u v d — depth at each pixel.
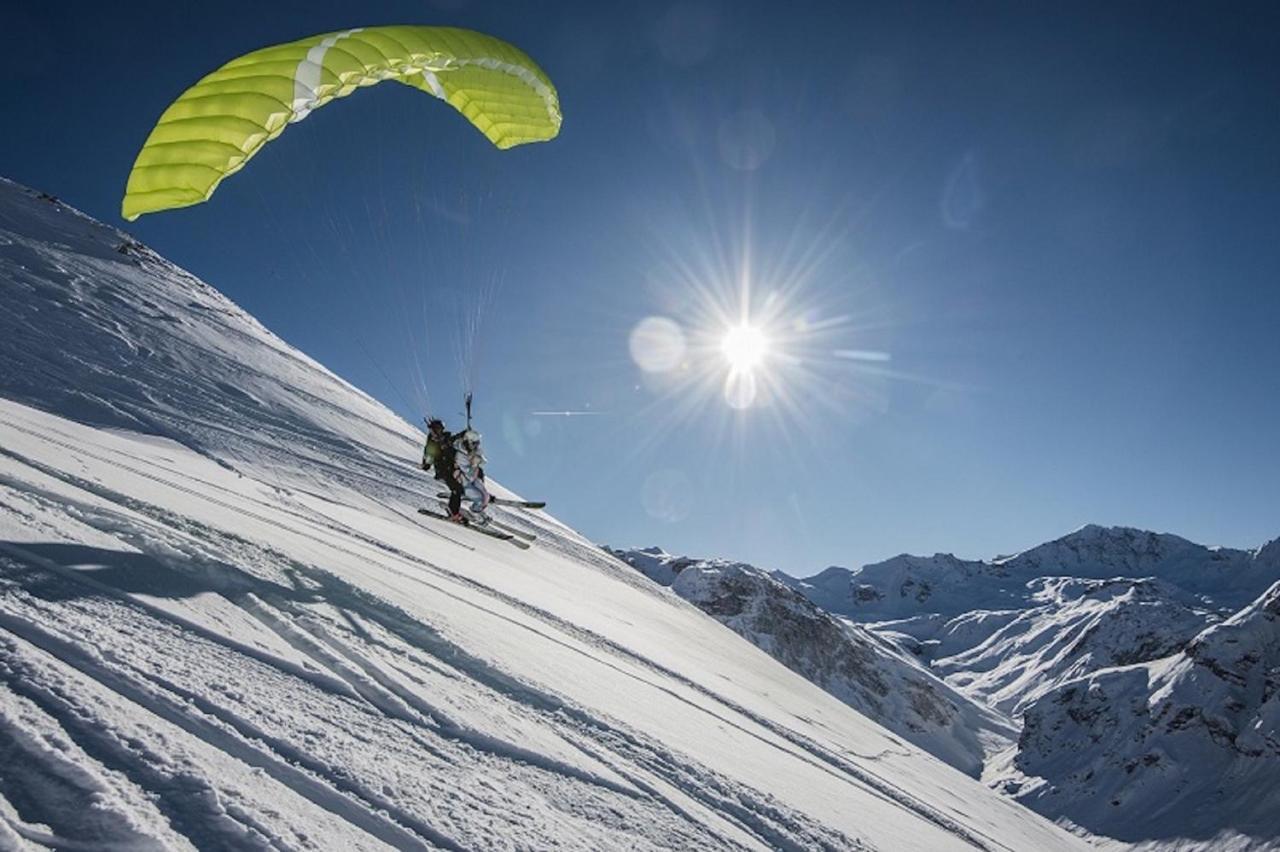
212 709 3.46
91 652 3.47
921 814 11.16
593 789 4.64
